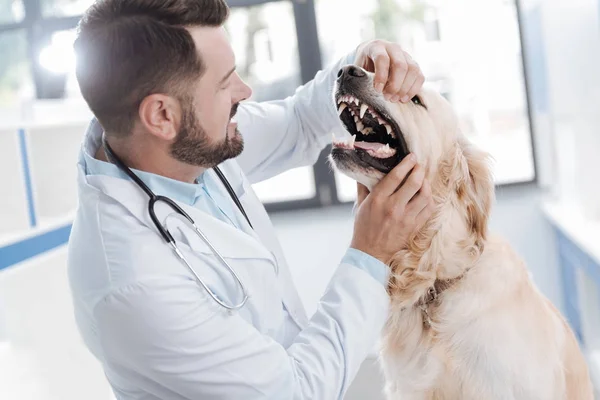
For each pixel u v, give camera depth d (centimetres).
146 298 103
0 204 235
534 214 378
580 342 319
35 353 274
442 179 147
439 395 149
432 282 147
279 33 404
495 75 388
